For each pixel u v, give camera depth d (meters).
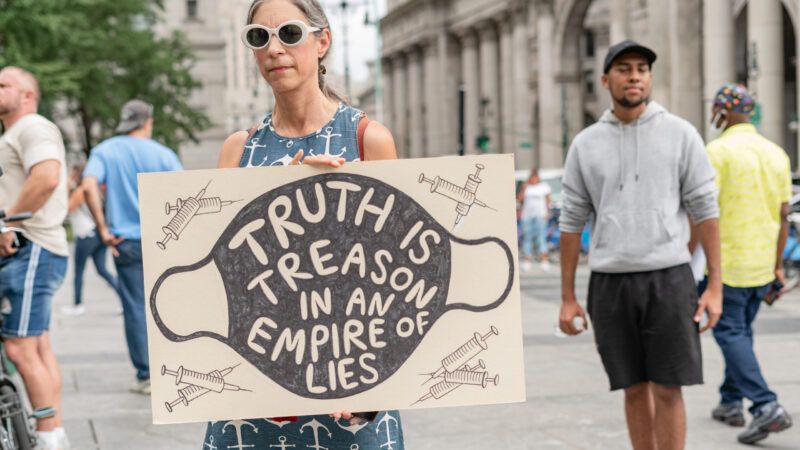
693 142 4.67
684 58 36.06
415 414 6.79
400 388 2.84
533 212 20.75
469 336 2.84
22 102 5.49
